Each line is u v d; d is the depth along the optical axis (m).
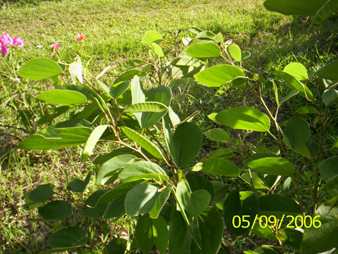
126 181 1.18
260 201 1.37
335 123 2.94
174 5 8.96
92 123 1.39
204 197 1.13
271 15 6.64
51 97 1.28
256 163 1.30
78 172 2.99
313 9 1.03
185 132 1.32
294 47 4.67
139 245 1.45
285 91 3.56
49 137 1.18
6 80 3.92
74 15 8.73
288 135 1.41
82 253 2.10
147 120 1.28
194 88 3.72
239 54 1.56
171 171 1.29
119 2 9.42
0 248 2.45
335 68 1.13
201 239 1.21
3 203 2.80
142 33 6.76
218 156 1.51
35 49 6.15
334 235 1.16
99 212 1.57
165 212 1.39
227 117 1.32
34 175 3.05
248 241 2.26
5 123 3.52
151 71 2.13
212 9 8.14
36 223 2.58
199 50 1.36
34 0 10.12
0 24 8.51
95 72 4.76
